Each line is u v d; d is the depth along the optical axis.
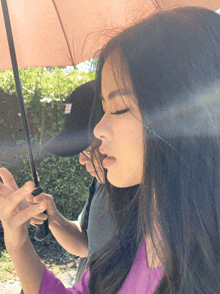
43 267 0.80
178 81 0.59
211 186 0.61
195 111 0.59
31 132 4.74
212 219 0.62
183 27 0.61
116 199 0.97
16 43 1.51
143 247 0.75
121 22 1.30
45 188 4.73
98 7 1.35
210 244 0.61
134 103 0.62
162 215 0.60
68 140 1.16
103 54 0.69
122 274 0.80
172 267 0.62
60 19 1.45
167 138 0.59
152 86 0.59
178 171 0.59
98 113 0.92
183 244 0.60
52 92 4.68
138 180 0.68
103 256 0.87
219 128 0.61
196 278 0.61
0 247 4.02
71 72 4.76
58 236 1.34
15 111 4.65
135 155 0.64
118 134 0.64
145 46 0.60
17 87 1.26
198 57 0.60
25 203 0.83
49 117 4.78
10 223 0.72
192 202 0.60
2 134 4.67
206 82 0.60
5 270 3.49
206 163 0.60
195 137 0.60
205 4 1.18
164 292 0.63
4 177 0.89
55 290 0.77
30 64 1.55
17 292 3.12
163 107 0.58
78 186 4.75
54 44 1.50
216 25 0.64
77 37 1.43
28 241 0.77
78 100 1.15
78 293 0.89
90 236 1.24
